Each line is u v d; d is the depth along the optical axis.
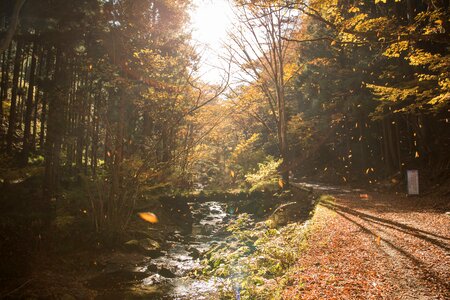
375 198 17.41
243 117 35.44
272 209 18.92
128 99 15.94
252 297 5.94
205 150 26.02
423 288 5.15
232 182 29.39
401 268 6.12
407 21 18.72
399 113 22.75
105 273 9.71
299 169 39.44
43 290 7.80
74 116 16.48
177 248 12.93
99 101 15.54
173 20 20.33
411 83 13.09
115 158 13.37
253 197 22.56
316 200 17.41
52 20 13.65
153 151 14.86
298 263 6.85
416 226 9.81
